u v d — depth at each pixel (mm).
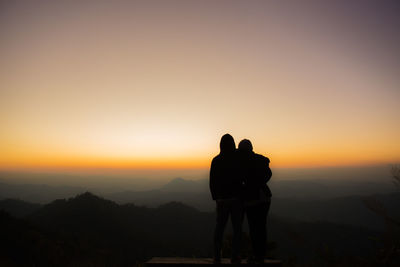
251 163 4930
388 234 7113
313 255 7953
